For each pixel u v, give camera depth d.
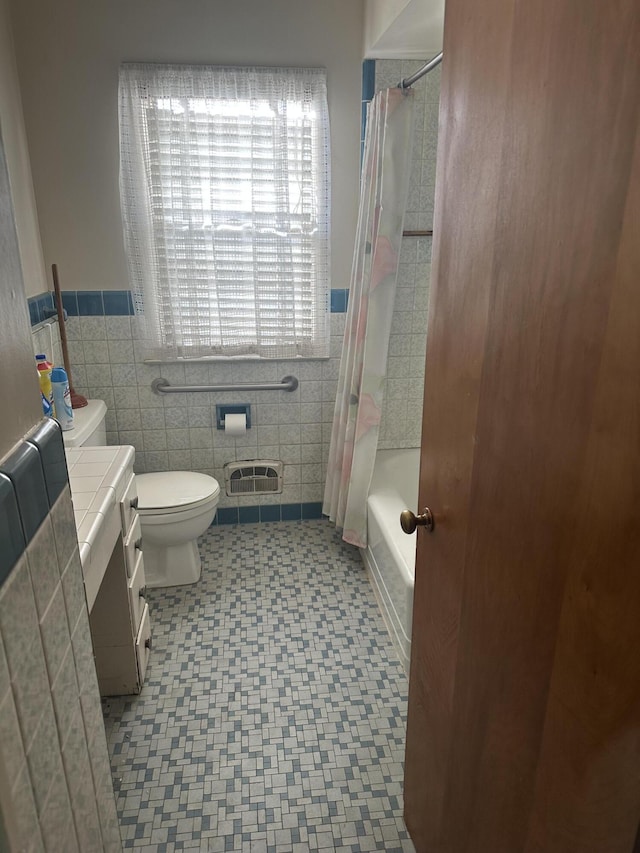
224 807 1.64
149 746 1.83
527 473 0.81
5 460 0.60
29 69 2.50
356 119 2.74
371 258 2.48
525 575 0.84
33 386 0.69
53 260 2.73
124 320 2.84
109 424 2.99
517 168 0.79
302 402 3.08
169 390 2.93
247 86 2.57
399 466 3.02
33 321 2.46
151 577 2.66
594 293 0.65
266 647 2.27
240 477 3.16
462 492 1.05
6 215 0.63
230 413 3.04
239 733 1.88
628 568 0.62
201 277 2.78
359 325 2.60
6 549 0.56
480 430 0.96
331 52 2.64
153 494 2.57
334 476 2.93
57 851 0.68
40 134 2.57
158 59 2.55
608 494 0.64
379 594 2.51
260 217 2.73
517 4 0.77
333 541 3.05
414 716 1.42
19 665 0.59
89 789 0.83
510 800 0.93
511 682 0.90
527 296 0.79
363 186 2.54
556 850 0.80
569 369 0.70
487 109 0.87
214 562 2.85
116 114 2.59
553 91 0.70
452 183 1.02
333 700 2.02
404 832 1.58
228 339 2.90
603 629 0.67
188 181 2.65
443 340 1.11
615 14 0.58
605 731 0.67
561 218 0.70
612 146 0.60
